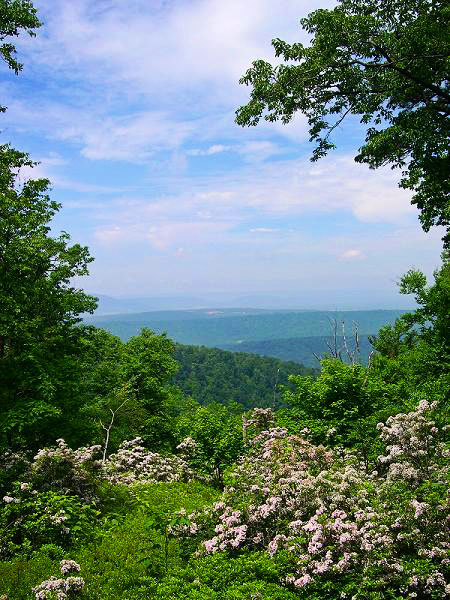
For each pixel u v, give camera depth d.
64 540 11.20
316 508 9.11
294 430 18.02
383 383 19.83
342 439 17.06
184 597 8.02
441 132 12.90
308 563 7.71
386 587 7.07
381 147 13.14
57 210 22.67
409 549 7.68
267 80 12.91
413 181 15.40
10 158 19.48
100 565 9.80
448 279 22.81
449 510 7.72
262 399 116.50
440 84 12.78
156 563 9.55
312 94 13.09
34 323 18.48
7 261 18.05
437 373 21.19
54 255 21.55
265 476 11.13
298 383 20.58
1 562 9.70
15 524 11.13
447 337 21.61
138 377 35.56
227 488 11.70
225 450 17.53
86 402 26.64
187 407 46.06
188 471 18.14
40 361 18.48
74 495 13.05
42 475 13.02
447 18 12.02
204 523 10.45
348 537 7.59
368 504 8.84
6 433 18.14
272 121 13.50
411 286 26.30
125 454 19.64
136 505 14.03
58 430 20.22
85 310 23.36
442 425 11.06
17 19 16.34
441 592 6.64
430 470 9.25
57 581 7.98
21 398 18.20
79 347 22.42
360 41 11.61
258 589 7.70
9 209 19.03
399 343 37.78
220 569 8.70
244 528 9.16
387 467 12.05
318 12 11.66
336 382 18.69
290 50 12.44
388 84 12.25
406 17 12.30
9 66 17.39
